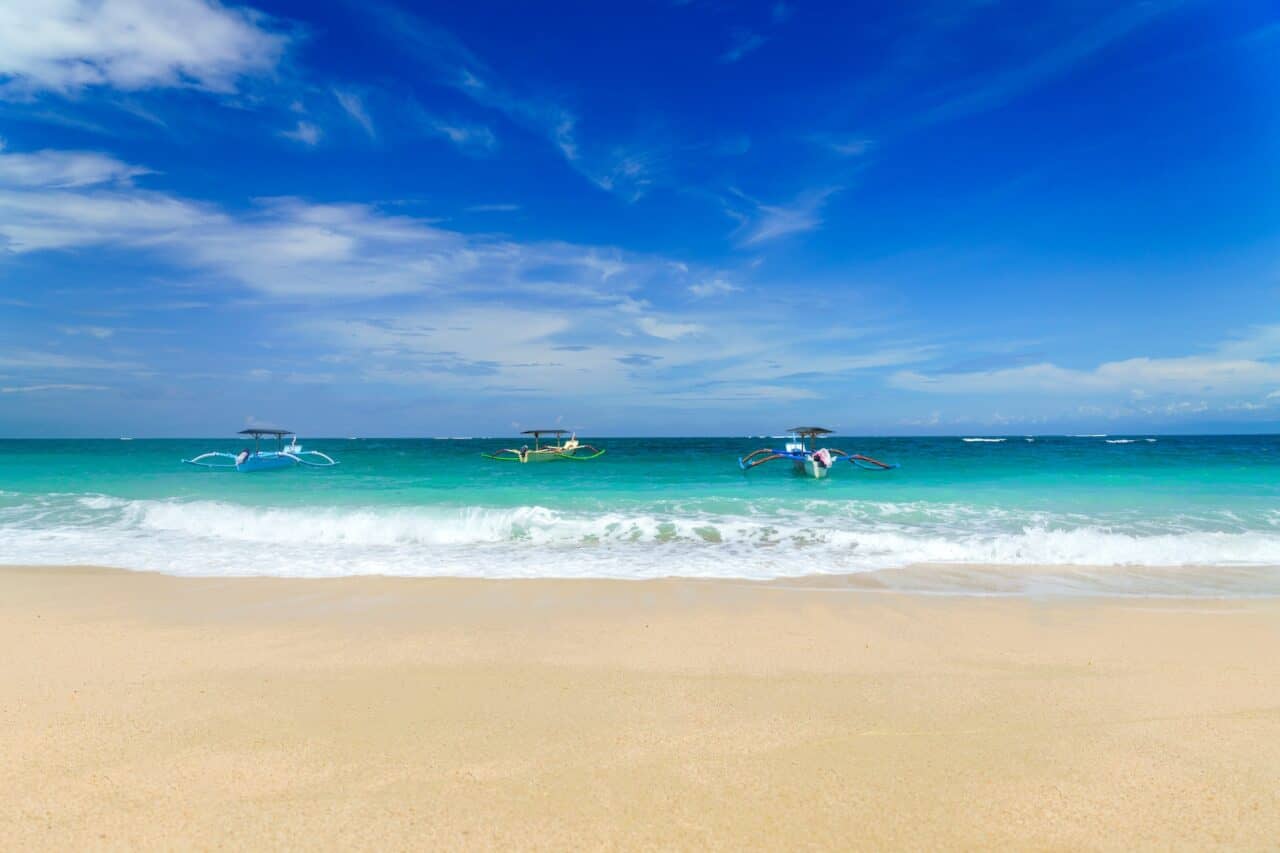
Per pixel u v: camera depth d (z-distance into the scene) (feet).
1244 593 30.50
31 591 30.66
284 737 13.94
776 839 10.09
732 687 17.37
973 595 30.04
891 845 9.96
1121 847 9.92
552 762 12.79
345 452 203.10
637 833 10.24
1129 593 30.48
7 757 12.91
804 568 36.42
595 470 116.06
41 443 348.79
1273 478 79.51
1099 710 15.67
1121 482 77.25
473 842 9.98
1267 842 10.02
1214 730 14.38
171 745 13.51
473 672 18.56
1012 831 10.36
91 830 10.29
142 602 28.35
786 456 113.19
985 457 132.67
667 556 39.96
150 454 167.73
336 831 10.28
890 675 18.45
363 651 20.70
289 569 36.29
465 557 39.78
